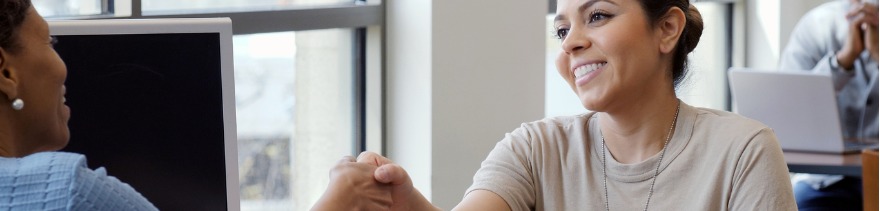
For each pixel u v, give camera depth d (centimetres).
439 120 342
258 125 327
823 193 391
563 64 176
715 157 171
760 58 535
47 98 129
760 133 170
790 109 373
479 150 355
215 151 157
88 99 153
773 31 529
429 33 338
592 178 178
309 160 348
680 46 176
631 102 172
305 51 338
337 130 356
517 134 188
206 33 156
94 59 153
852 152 372
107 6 273
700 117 176
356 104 360
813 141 374
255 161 329
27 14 126
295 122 339
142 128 155
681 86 179
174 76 155
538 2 368
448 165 348
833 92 363
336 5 348
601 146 179
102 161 154
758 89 377
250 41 316
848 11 426
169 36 155
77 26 152
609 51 169
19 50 124
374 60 355
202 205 157
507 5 357
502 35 357
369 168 164
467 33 347
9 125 126
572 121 186
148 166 155
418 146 347
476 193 181
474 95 351
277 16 315
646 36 170
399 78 352
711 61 532
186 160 156
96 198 113
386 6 354
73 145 152
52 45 139
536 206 183
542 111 374
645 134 175
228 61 157
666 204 172
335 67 351
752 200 167
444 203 349
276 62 328
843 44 432
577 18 172
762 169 168
